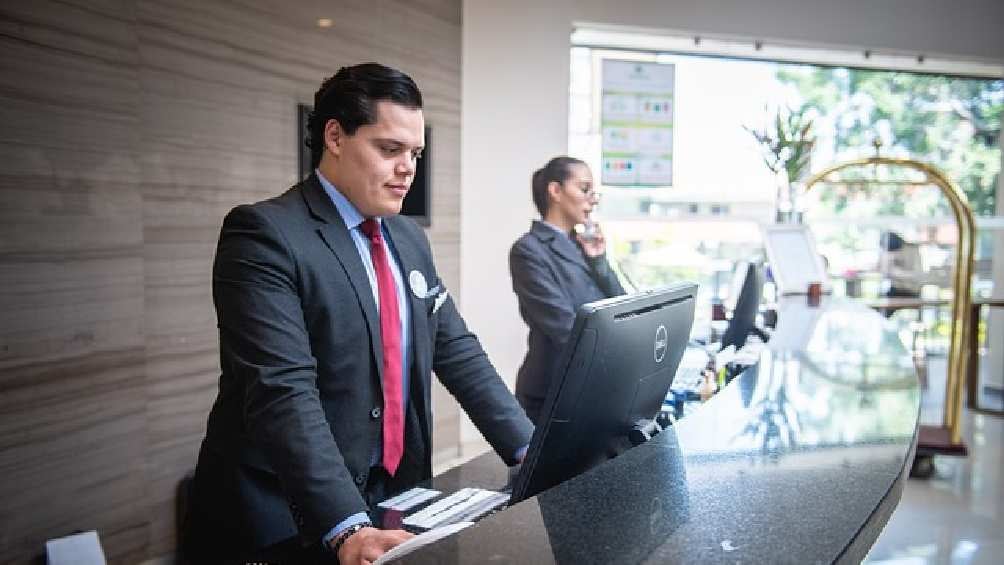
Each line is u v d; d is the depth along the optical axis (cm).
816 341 216
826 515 82
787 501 86
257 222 134
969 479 418
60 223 235
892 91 604
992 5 566
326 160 144
